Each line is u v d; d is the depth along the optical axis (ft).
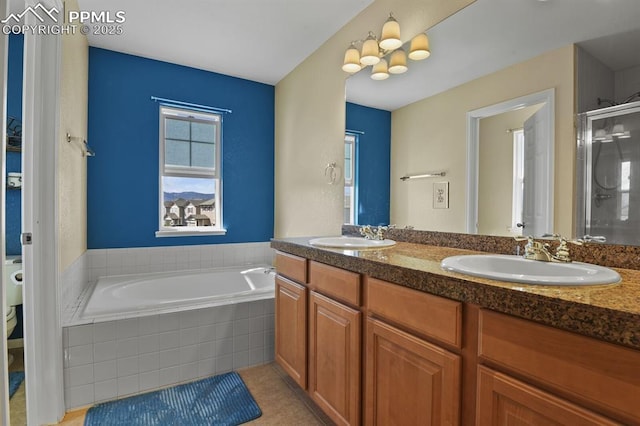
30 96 5.32
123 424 5.43
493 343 2.78
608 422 2.10
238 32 8.16
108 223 9.18
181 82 10.03
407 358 3.69
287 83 10.68
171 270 9.98
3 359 2.58
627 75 3.57
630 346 2.01
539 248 3.92
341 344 4.75
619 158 3.60
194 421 5.53
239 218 11.05
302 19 7.63
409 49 6.26
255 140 11.28
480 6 5.09
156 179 9.79
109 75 9.11
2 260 2.57
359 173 7.47
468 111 5.26
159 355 6.54
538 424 2.48
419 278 3.44
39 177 5.41
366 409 4.30
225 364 7.19
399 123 6.49
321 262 5.34
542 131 4.32
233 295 7.70
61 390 5.63
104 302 7.11
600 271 3.19
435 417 3.34
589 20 3.89
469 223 5.24
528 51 4.49
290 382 6.82
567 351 2.31
